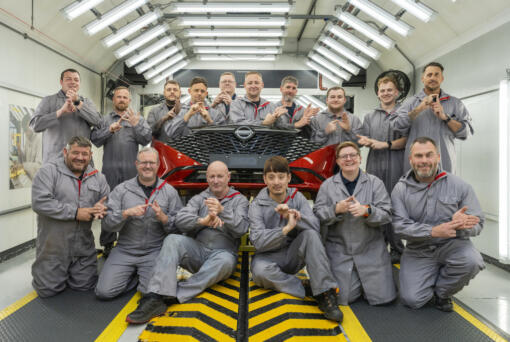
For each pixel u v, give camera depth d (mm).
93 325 2223
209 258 2629
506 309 2670
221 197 2789
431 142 2539
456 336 2143
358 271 2582
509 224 3324
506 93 3340
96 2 4422
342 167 2695
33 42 4812
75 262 2787
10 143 4160
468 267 2375
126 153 3852
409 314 2441
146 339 2047
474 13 4621
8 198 4078
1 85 4023
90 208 2645
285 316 2234
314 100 9758
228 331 2139
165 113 4414
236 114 3914
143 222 2725
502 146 3359
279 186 2559
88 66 6836
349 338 2094
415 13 4715
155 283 2324
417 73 7133
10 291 2881
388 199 2682
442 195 2582
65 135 3496
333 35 8070
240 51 7719
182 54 8141
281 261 2643
